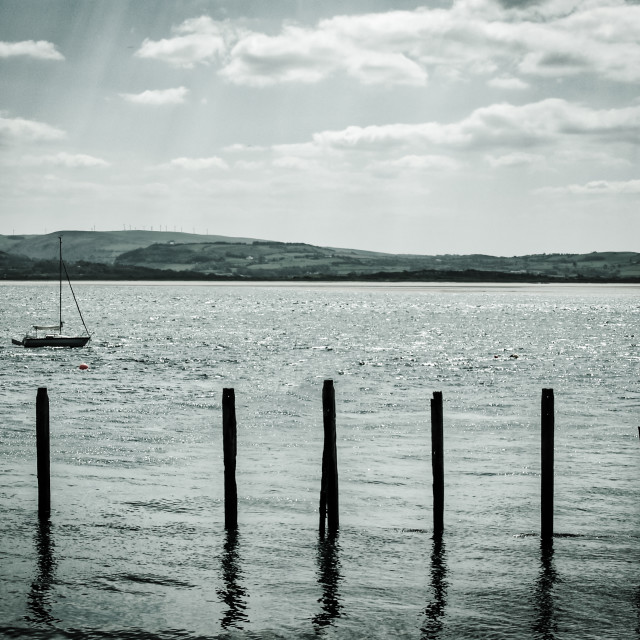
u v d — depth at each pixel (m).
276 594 16.33
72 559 17.94
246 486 23.83
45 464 20.44
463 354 73.31
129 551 18.44
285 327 110.00
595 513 21.27
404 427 34.16
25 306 162.12
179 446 29.41
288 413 38.19
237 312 149.50
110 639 14.52
